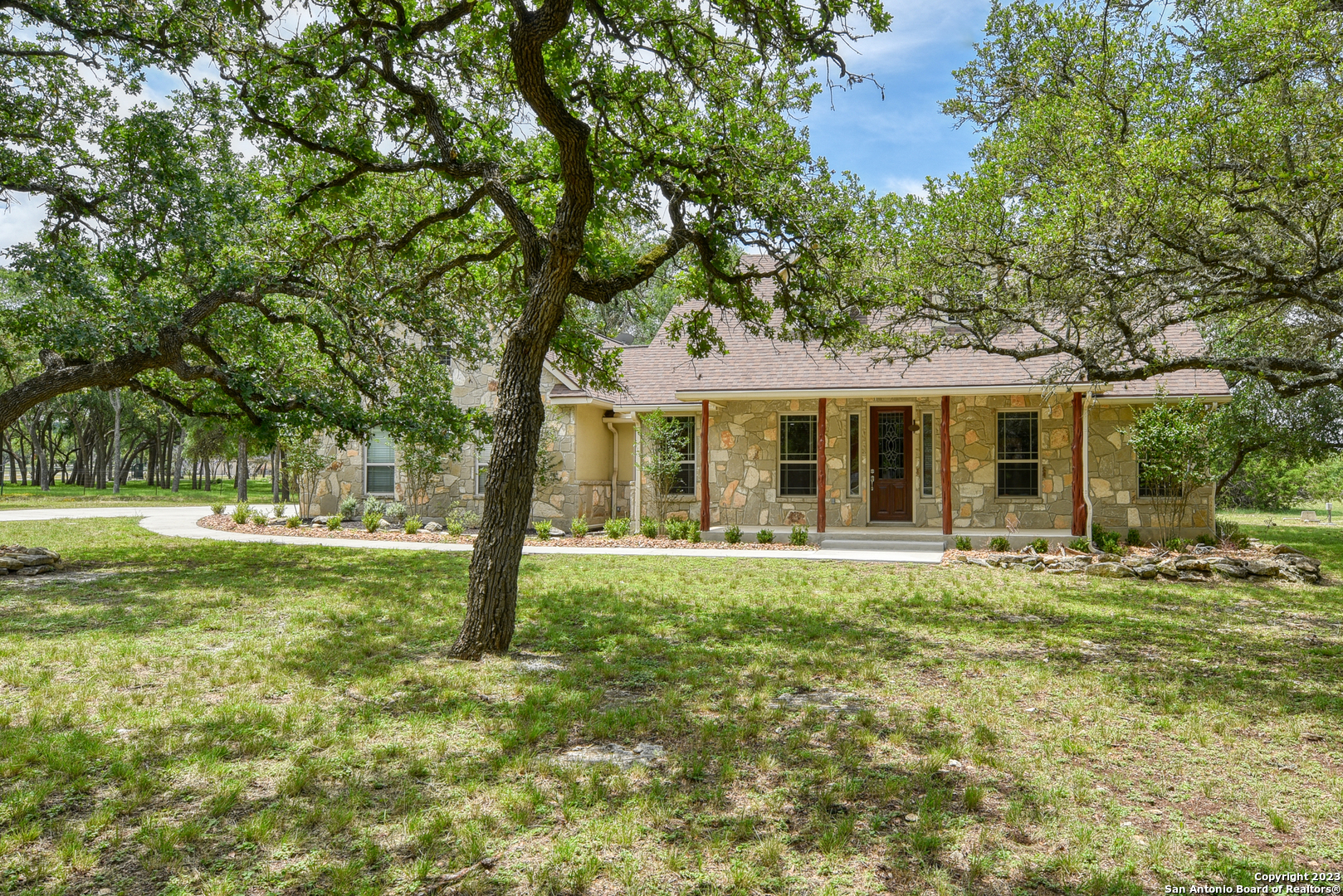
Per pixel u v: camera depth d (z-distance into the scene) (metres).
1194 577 11.88
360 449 20.84
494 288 11.93
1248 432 19.05
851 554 14.38
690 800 4.00
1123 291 7.79
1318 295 7.54
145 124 10.36
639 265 8.77
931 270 9.38
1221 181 7.21
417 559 13.73
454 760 4.51
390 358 12.95
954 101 16.59
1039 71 15.34
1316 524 24.95
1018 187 10.68
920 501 16.72
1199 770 4.49
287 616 8.67
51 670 6.32
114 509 27.44
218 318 12.33
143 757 4.46
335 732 4.95
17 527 19.14
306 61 8.12
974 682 6.23
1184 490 15.00
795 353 17.59
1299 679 6.40
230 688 5.90
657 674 6.39
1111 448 15.89
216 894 3.09
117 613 8.71
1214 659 7.05
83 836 3.55
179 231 10.57
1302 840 3.65
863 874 3.30
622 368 20.33
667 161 8.83
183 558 13.64
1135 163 7.19
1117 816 3.88
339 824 3.67
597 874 3.28
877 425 17.08
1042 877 3.29
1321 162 6.76
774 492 17.55
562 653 7.13
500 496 7.18
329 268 11.88
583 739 4.89
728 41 8.01
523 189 10.03
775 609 9.27
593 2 7.53
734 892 3.16
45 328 9.65
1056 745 4.85
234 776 4.25
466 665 6.67
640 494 18.81
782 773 4.36
